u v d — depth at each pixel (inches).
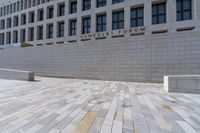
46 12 1105.4
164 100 231.8
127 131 123.3
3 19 1409.9
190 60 416.2
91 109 182.7
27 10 1222.3
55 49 651.5
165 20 745.0
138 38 483.5
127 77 495.2
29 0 1232.8
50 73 659.4
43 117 154.9
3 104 204.8
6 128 128.6
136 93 289.1
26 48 735.1
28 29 1215.6
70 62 611.2
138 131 123.6
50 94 277.4
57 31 1051.9
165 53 445.4
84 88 350.6
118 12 847.7
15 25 1332.4
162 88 351.9
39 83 445.4
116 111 175.6
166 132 122.8
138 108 188.4
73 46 607.2
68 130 124.5
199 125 137.4
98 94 278.4
